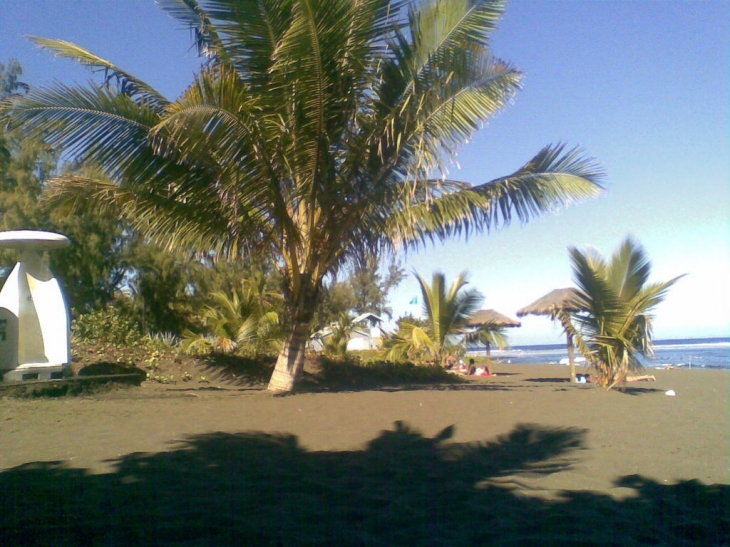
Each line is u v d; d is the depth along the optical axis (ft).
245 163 31.63
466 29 31.42
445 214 36.96
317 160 32.91
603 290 42.73
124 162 31.83
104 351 43.65
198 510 15.31
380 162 33.86
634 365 43.98
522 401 35.01
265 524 14.57
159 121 30.48
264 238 36.40
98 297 75.66
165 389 38.60
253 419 26.96
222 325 50.65
